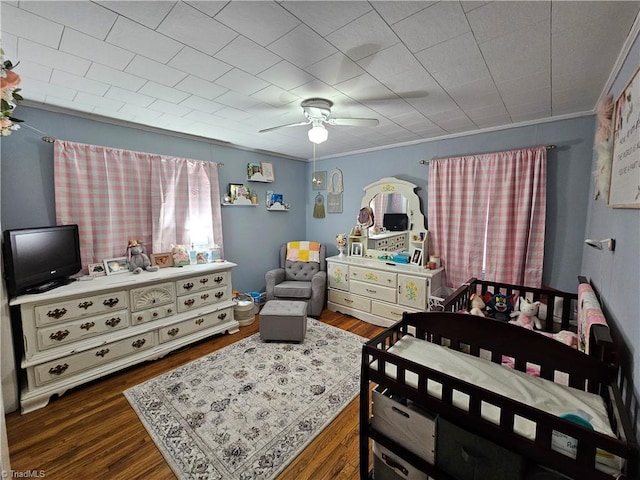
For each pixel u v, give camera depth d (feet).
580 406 3.64
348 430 6.07
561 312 7.70
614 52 4.89
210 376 7.87
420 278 10.31
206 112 8.18
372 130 9.98
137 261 9.21
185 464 5.20
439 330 5.63
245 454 5.41
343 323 11.73
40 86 6.43
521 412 3.31
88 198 8.50
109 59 5.22
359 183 13.58
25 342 6.55
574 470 3.01
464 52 4.97
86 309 7.41
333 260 12.97
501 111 8.04
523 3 3.73
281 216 14.78
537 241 8.91
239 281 13.17
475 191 9.94
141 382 7.63
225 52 4.99
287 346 9.61
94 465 5.19
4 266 6.41
